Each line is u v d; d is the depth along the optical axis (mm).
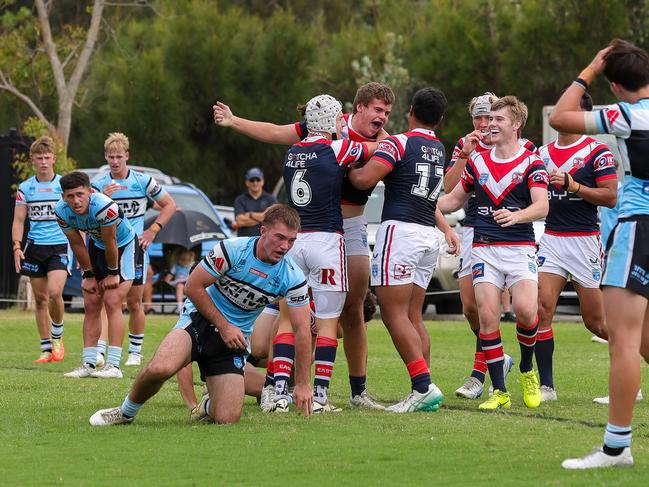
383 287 31078
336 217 30781
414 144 31172
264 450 24922
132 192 43250
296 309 28844
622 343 22844
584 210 35000
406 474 22406
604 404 33406
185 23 117375
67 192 37781
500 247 32375
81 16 138875
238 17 121438
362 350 32125
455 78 106562
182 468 23078
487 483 21469
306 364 29172
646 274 22797
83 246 39250
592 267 35094
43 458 24141
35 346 51812
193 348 28172
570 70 102375
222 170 121062
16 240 46500
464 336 56312
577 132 23453
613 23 100125
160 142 114750
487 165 32531
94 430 27625
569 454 24406
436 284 67375
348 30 133000
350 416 30125
